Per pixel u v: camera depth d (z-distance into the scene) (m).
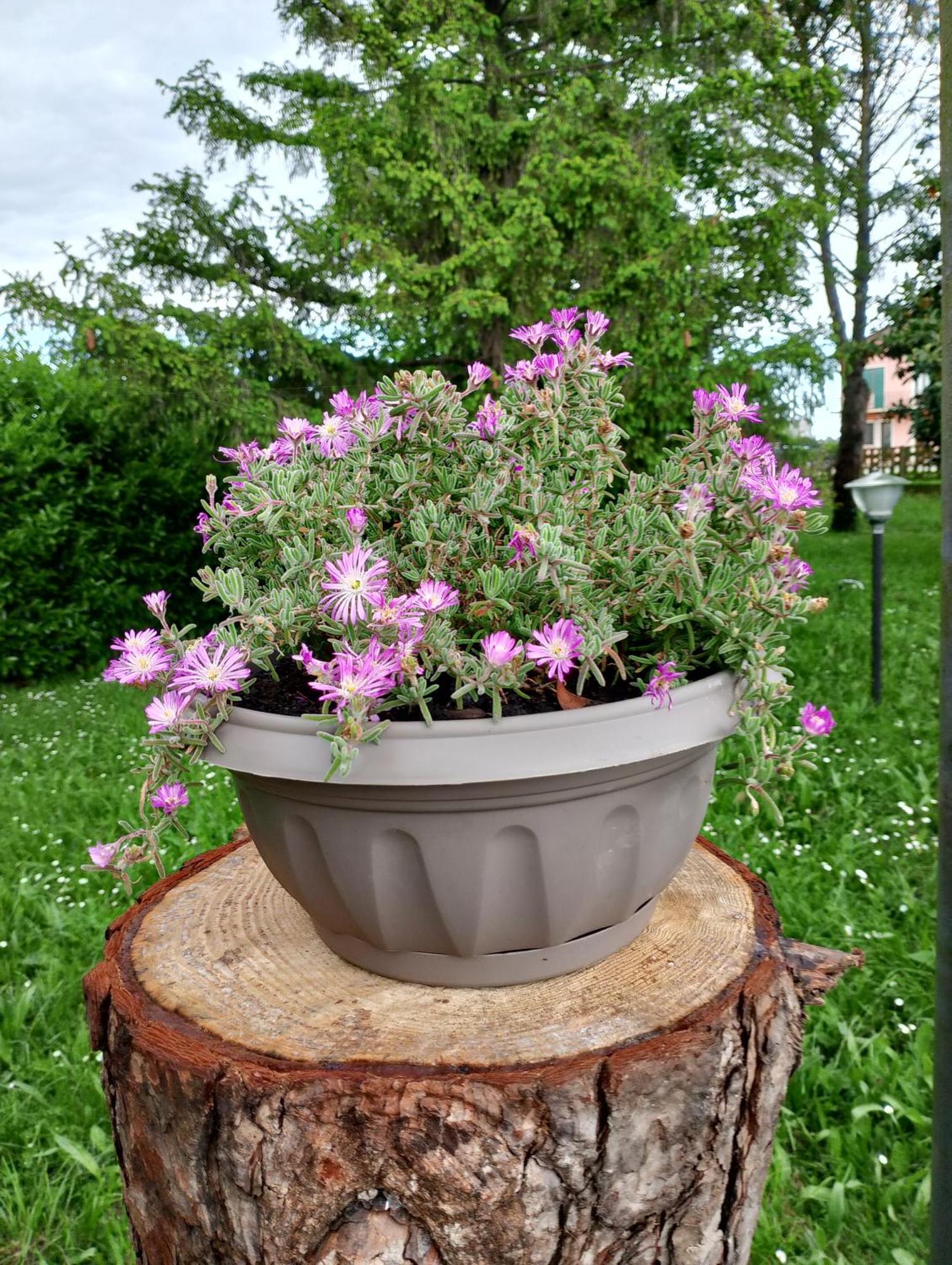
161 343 4.40
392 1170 0.83
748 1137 0.95
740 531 0.93
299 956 1.06
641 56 4.81
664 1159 0.87
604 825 0.84
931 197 7.66
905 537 8.82
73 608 5.20
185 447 5.53
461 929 0.87
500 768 0.76
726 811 2.77
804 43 8.62
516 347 4.63
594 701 0.89
